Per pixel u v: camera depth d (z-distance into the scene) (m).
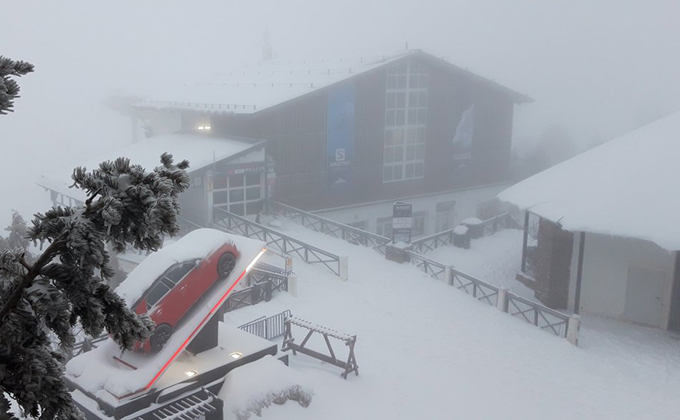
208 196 32.09
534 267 26.88
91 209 2.76
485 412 15.67
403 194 41.44
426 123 41.47
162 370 12.36
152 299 12.77
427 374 17.33
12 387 2.80
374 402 15.17
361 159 38.94
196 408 11.86
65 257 2.83
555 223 23.22
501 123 45.34
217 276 13.49
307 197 37.06
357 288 24.08
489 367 18.36
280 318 19.02
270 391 13.30
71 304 2.85
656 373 18.78
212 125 37.94
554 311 21.31
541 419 15.66
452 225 44.38
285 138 35.59
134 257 24.77
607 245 23.44
